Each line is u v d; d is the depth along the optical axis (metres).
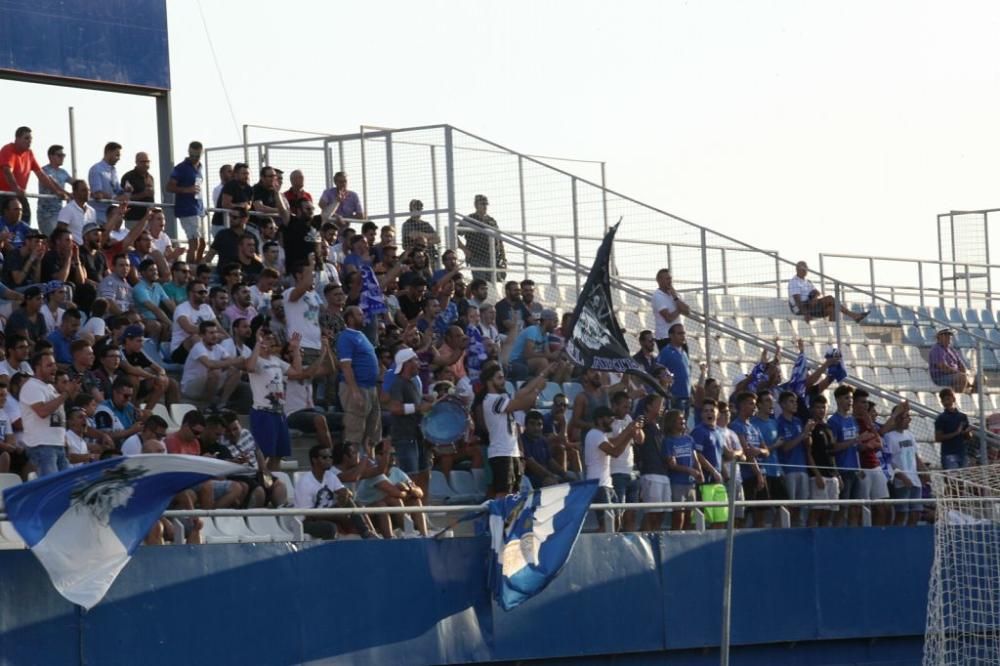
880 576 47.72
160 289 45.91
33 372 37.69
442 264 55.94
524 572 37.75
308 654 35.88
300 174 52.47
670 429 44.44
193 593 34.28
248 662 34.94
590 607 41.00
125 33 56.19
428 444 43.03
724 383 56.66
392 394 42.72
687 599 43.06
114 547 31.95
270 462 40.84
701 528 44.19
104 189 50.22
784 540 45.62
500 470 41.66
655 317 52.91
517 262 58.22
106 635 32.94
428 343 47.12
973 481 47.62
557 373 50.75
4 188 47.53
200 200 51.88
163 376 41.38
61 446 35.94
